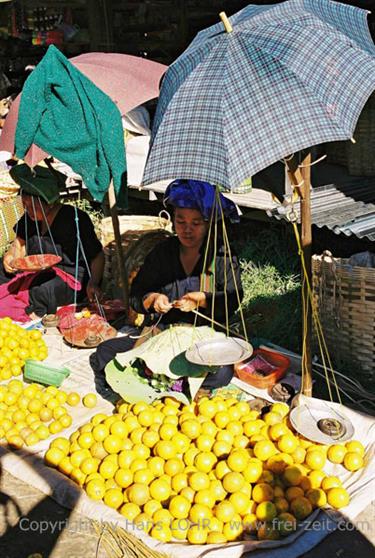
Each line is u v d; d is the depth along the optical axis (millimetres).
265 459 3027
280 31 2631
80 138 3811
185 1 8336
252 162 2414
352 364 4082
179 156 2520
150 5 8703
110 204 4371
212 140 2479
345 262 4176
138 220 5473
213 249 3648
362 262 4184
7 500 2986
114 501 2871
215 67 2607
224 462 2949
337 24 2832
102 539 2705
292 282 5148
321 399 3775
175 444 3078
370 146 6164
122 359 3586
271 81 2516
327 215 5184
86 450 3172
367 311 3896
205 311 3779
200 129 2516
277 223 5977
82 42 9398
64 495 2947
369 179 6215
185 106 2582
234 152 2432
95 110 3775
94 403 3738
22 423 3484
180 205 3400
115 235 4441
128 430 3246
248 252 5715
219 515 2723
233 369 3691
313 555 2627
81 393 3898
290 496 2857
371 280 3818
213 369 3504
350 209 5320
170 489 2898
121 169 3977
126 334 4527
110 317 4809
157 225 5441
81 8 9453
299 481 2898
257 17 2770
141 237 4980
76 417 3627
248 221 6555
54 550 2686
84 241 4934
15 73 9781
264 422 3277
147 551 2592
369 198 5613
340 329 4062
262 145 2430
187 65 2707
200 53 2701
